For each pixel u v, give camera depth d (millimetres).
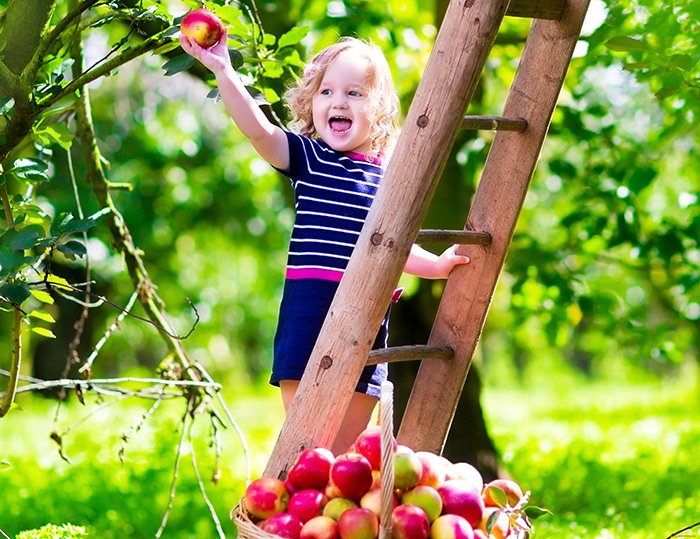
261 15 6652
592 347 11656
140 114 16781
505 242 3762
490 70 7574
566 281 7758
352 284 3270
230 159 17266
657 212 9891
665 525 6207
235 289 21328
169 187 17234
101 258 16031
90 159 5086
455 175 7098
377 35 6930
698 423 13234
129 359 23172
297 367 3586
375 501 3002
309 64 3947
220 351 21391
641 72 5258
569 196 9336
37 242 3234
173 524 6539
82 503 6895
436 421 3832
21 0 3539
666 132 6832
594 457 9195
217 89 3697
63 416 12688
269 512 3080
